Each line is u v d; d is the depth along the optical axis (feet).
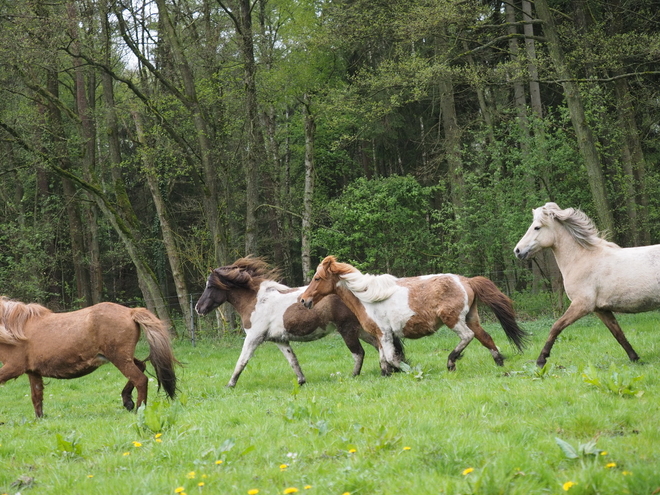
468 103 93.45
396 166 107.86
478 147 83.35
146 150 68.28
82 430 25.40
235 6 72.90
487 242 67.26
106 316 29.50
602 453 15.74
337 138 102.47
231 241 87.40
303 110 90.38
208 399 32.32
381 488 15.16
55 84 75.72
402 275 77.36
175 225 97.96
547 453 16.46
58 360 29.48
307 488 15.44
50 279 84.38
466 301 32.09
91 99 83.71
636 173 75.77
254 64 70.85
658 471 14.08
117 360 29.48
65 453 20.40
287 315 36.78
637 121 79.56
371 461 16.90
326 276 34.68
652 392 22.30
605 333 45.83
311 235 78.54
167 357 30.07
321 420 20.34
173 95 71.26
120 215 71.87
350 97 73.10
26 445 22.71
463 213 68.49
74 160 93.40
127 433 23.21
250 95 71.15
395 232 75.25
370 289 32.96
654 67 70.49
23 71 63.21
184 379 42.96
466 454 16.75
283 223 105.70
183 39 73.82
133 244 70.44
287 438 20.12
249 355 37.58
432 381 28.94
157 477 17.03
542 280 64.95
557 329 30.66
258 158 77.30
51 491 17.02
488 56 83.41
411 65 64.39
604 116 69.05
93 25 61.00
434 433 18.92
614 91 76.13
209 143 71.05
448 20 59.93
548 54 66.74
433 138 95.30
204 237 78.18
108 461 19.10
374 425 20.58
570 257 30.83
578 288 30.30
